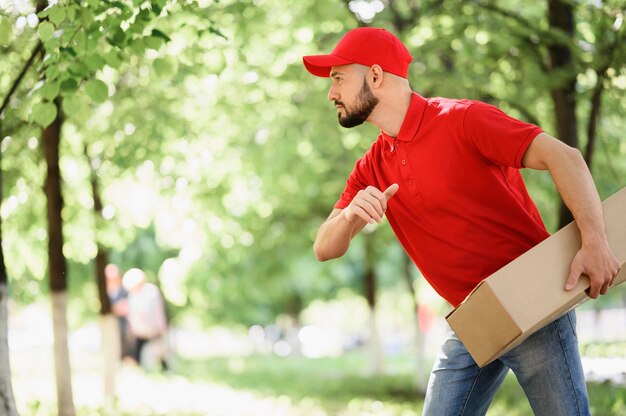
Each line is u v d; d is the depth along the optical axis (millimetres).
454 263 4629
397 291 35562
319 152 17047
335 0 12375
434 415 4965
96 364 24938
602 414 10180
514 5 14062
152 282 24859
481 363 4164
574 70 10977
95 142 12117
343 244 4770
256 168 16625
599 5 10398
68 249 13172
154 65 7016
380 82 4660
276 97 14047
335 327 50812
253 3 11883
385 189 4852
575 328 4625
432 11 11797
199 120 13258
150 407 13922
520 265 4109
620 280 4383
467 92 12242
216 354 40375
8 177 10922
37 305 26109
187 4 6879
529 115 12586
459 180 4496
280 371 26312
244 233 18781
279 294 22688
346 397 17641
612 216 4305
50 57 6285
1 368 7223
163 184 13375
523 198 4695
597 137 13477
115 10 6418
